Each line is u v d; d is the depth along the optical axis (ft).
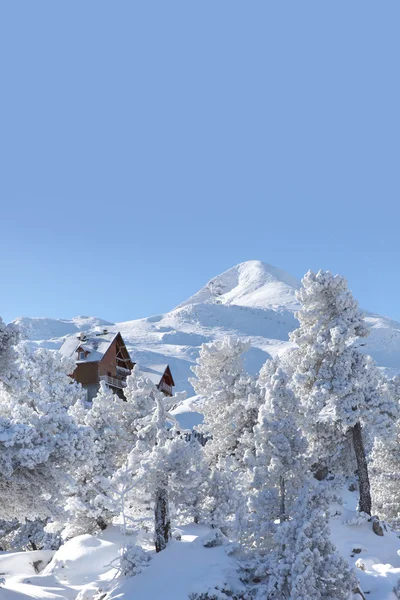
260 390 142.61
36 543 141.28
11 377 87.25
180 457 99.35
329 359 131.95
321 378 130.11
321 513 78.69
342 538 115.03
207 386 153.28
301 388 134.82
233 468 135.64
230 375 151.74
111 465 129.39
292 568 74.33
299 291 137.59
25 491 86.02
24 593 88.07
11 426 82.89
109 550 110.83
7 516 90.17
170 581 84.99
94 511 122.31
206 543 94.94
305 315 136.46
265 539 87.25
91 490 126.31
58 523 127.75
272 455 95.14
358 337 134.10
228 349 154.71
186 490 100.32
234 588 81.76
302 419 124.57
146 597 82.33
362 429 137.39
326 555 76.23
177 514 108.68
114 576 91.09
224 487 111.24
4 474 80.23
